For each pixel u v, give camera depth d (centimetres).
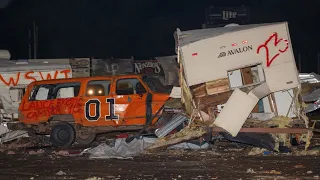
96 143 1579
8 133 1597
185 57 1256
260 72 1286
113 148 1305
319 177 925
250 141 1287
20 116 1548
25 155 1351
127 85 1459
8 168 1115
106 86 1481
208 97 1274
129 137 1338
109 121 1449
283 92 1334
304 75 1652
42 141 1609
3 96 1777
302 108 1307
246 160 1166
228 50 1255
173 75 1494
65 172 1034
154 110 1412
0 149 1509
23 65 1842
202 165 1095
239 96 1252
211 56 1254
